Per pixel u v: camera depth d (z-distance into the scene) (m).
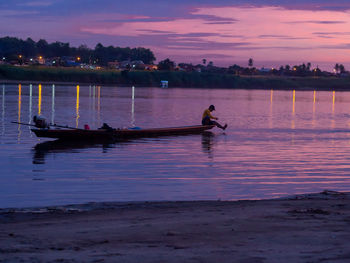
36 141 22.67
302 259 5.14
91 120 36.19
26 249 5.70
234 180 13.84
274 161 17.86
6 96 72.12
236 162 17.47
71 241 6.15
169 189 12.34
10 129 27.47
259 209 8.66
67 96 80.12
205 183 13.28
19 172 14.70
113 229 6.95
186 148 21.34
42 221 7.87
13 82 165.75
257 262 5.05
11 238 6.34
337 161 18.02
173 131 26.75
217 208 8.95
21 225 7.49
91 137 23.53
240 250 5.59
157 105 59.56
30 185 12.62
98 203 9.87
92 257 5.29
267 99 99.69
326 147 22.36
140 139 24.50
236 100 87.75
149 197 11.28
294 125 34.91
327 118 43.62
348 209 8.60
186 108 54.22
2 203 10.45
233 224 7.20
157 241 6.12
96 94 94.00
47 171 14.94
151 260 5.17
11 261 5.12
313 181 13.90
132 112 45.69
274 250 5.56
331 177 14.59
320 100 104.81
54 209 9.13
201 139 25.00
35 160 17.19
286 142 24.22
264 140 24.97
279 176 14.66
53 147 20.78
